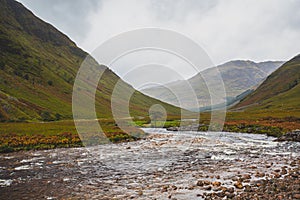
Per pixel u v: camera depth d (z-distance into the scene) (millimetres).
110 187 16109
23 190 15992
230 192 14164
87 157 26766
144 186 16125
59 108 107875
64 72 155375
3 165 23703
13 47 145625
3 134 43000
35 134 43906
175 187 15625
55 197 14609
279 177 17062
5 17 180500
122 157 26047
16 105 85750
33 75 130875
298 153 27156
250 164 21781
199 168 20625
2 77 111000
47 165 23344
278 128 49625
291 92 151875
